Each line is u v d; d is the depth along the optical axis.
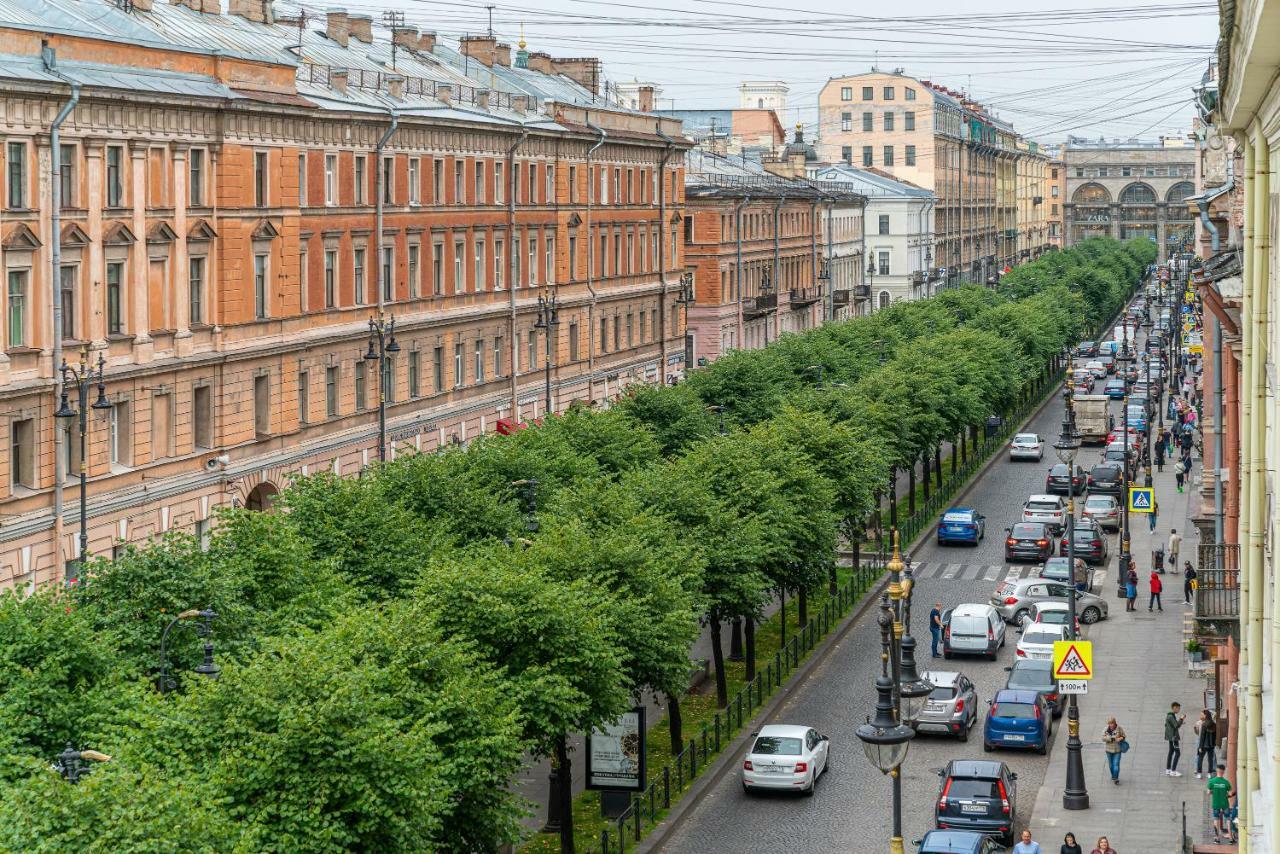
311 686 31.78
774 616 75.56
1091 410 131.75
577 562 47.69
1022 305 156.00
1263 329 27.81
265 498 73.50
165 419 65.88
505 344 98.50
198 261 68.62
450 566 43.25
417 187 88.06
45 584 39.97
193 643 39.72
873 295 196.50
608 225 114.88
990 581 83.69
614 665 43.03
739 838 47.53
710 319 137.00
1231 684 46.72
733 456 65.25
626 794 48.22
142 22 71.50
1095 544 87.88
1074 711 50.69
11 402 56.28
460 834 36.12
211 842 26.84
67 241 59.25
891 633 38.16
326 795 30.58
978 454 119.06
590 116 112.12
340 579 44.72
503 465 63.69
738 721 58.25
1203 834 47.16
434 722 35.34
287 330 74.81
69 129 59.16
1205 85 43.69
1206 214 53.38
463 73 111.44
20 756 29.92
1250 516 28.09
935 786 52.28
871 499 77.25
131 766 28.78
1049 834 48.09
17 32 57.44
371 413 82.81
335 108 78.56
